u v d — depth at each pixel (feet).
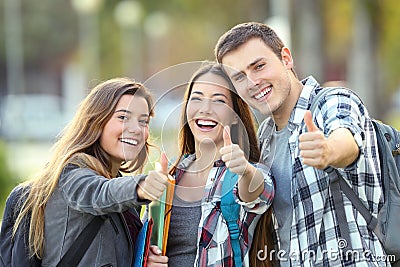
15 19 251.60
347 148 19.65
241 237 21.54
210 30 205.05
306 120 19.21
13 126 163.32
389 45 118.73
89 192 20.47
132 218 22.41
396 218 22.13
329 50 152.46
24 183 22.81
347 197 21.30
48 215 21.36
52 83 306.76
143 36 296.10
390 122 119.03
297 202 21.62
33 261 21.71
